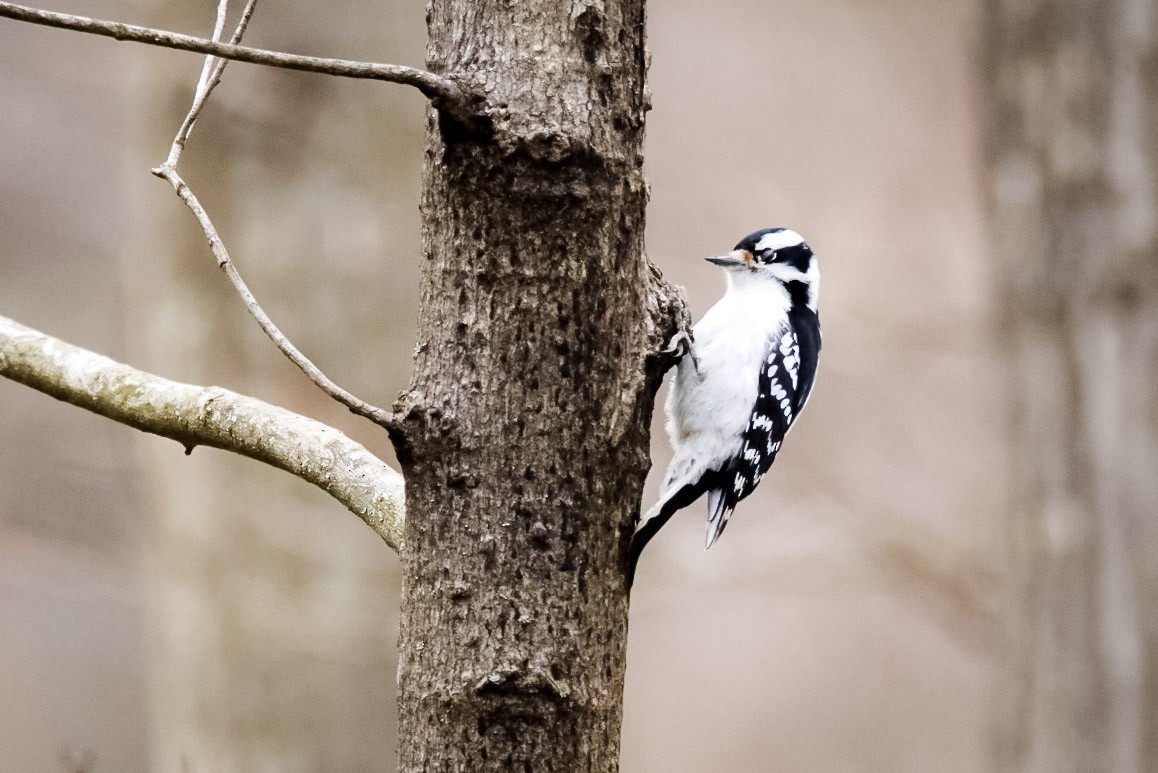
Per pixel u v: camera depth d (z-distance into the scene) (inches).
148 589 572.7
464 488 187.9
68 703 840.3
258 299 511.8
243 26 217.3
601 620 192.9
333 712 511.2
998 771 520.1
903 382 730.8
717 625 908.0
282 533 517.3
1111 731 479.5
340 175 514.0
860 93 845.8
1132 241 474.6
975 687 878.4
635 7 193.3
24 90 812.0
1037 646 497.0
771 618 910.4
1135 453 475.5
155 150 527.2
